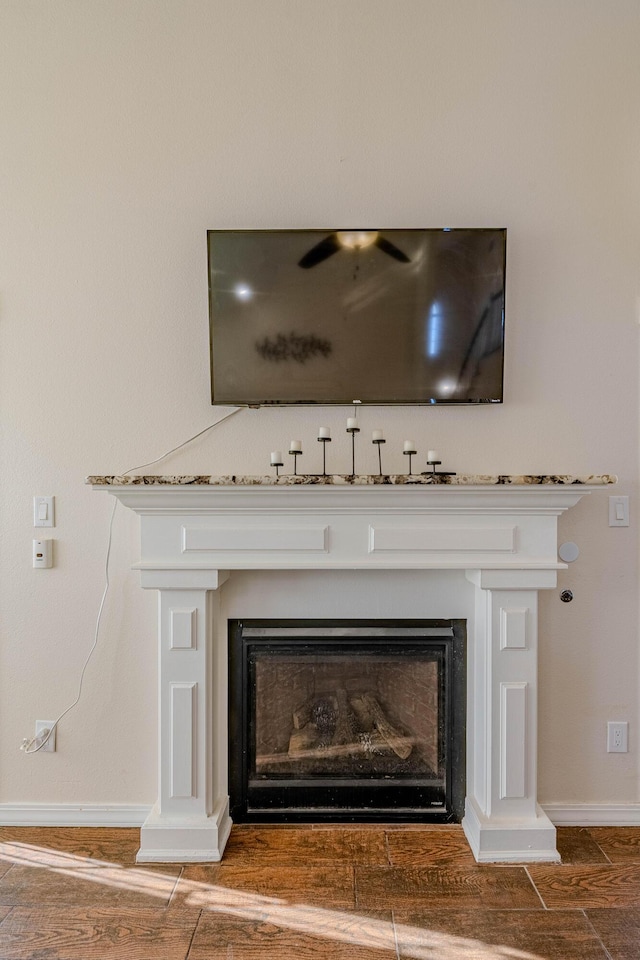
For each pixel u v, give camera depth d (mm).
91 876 1729
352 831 1938
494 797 1827
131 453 1983
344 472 1976
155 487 1711
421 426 1975
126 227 1972
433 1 1955
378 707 2047
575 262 1963
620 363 1966
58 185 1968
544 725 1985
